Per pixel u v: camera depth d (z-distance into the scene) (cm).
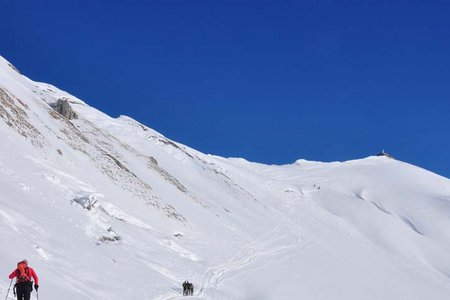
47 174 3725
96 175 4812
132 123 10175
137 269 3045
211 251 4616
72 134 5769
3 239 2192
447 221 11875
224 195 8394
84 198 3588
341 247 7538
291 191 11756
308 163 17625
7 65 8038
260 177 12275
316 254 6269
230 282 3753
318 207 10975
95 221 3409
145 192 5341
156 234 4216
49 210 3073
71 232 2955
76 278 2355
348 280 5197
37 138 4509
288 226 7944
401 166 17200
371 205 11944
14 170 3384
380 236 9938
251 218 7488
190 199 6550
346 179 14825
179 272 3497
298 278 4594
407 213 12256
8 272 1764
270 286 4003
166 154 9150
